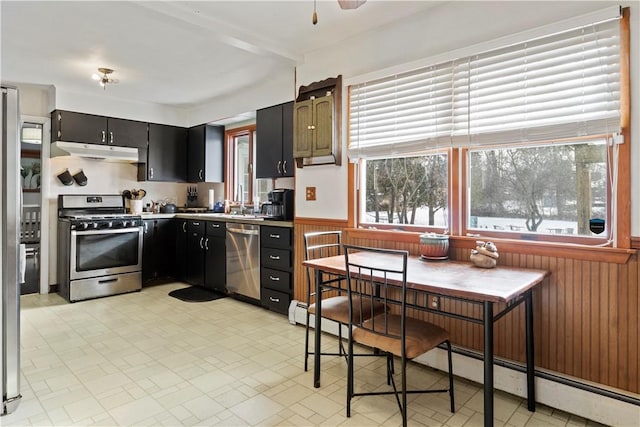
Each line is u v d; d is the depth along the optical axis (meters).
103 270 4.28
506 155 2.38
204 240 4.57
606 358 1.94
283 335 3.18
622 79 1.88
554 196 2.21
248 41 2.93
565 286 2.06
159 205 5.27
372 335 1.99
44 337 3.07
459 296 1.82
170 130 5.20
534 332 2.17
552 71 2.10
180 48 3.16
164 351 2.82
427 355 2.60
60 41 3.03
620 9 1.87
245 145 5.06
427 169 2.74
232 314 3.72
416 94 2.67
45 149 4.41
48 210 4.45
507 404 2.14
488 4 2.32
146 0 2.37
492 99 2.31
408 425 1.93
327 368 2.58
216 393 2.23
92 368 2.53
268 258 3.76
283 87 3.93
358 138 3.03
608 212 1.99
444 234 2.58
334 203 3.21
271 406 2.10
